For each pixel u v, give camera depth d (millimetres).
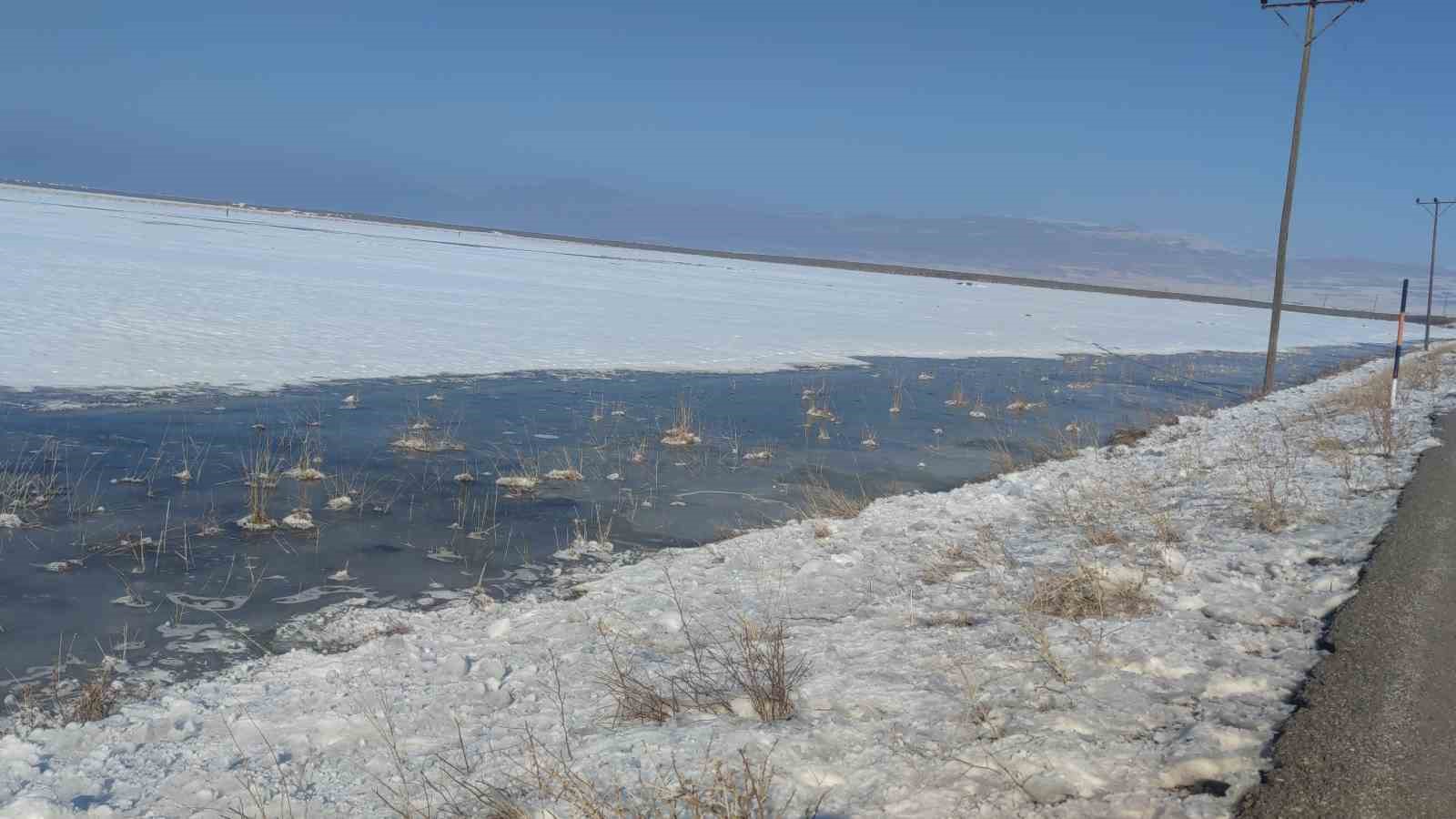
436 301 37000
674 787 3945
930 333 42375
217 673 6387
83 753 5004
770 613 7105
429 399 18594
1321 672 5051
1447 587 6598
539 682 5789
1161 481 12312
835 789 3975
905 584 7750
